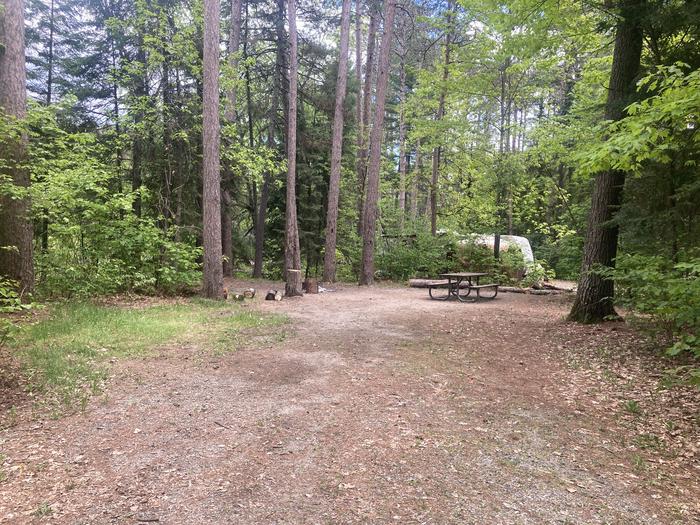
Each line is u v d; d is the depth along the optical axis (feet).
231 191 64.08
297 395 16.35
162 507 9.42
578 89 46.44
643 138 14.64
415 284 54.44
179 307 34.37
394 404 15.57
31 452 11.76
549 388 17.57
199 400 15.71
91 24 62.28
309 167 67.62
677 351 14.01
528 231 75.25
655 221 24.38
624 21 25.32
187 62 45.80
